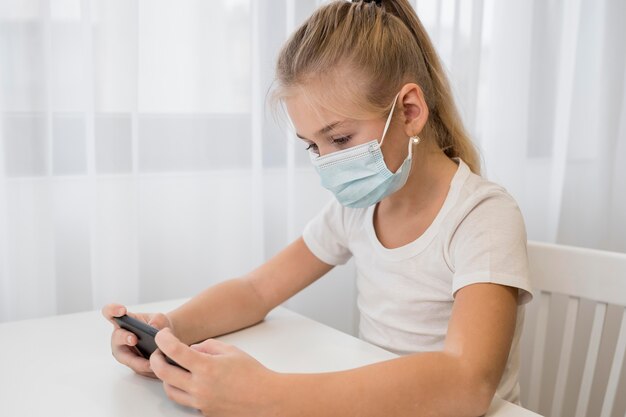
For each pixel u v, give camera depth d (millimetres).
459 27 1518
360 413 638
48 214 1167
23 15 1115
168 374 675
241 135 1344
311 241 1055
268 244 1435
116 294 1229
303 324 978
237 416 645
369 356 835
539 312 1031
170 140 1307
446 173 925
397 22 897
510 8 1606
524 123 1636
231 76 1320
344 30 836
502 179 1648
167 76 1282
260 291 999
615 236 1795
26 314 1178
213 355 694
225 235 1368
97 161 1188
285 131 1373
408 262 922
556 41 1680
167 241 1334
